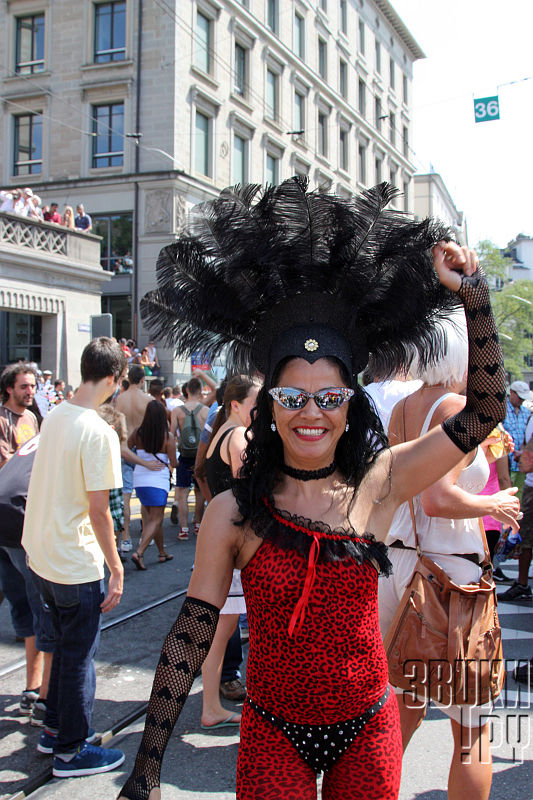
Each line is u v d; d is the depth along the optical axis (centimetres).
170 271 185
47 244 1747
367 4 3578
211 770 310
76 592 297
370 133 3619
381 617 232
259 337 182
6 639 470
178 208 2216
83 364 308
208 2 2312
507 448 560
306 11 2923
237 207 179
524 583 580
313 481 169
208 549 166
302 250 179
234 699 381
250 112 2573
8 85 2395
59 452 298
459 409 220
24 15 2373
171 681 155
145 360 1777
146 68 2216
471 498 212
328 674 159
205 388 823
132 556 648
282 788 159
